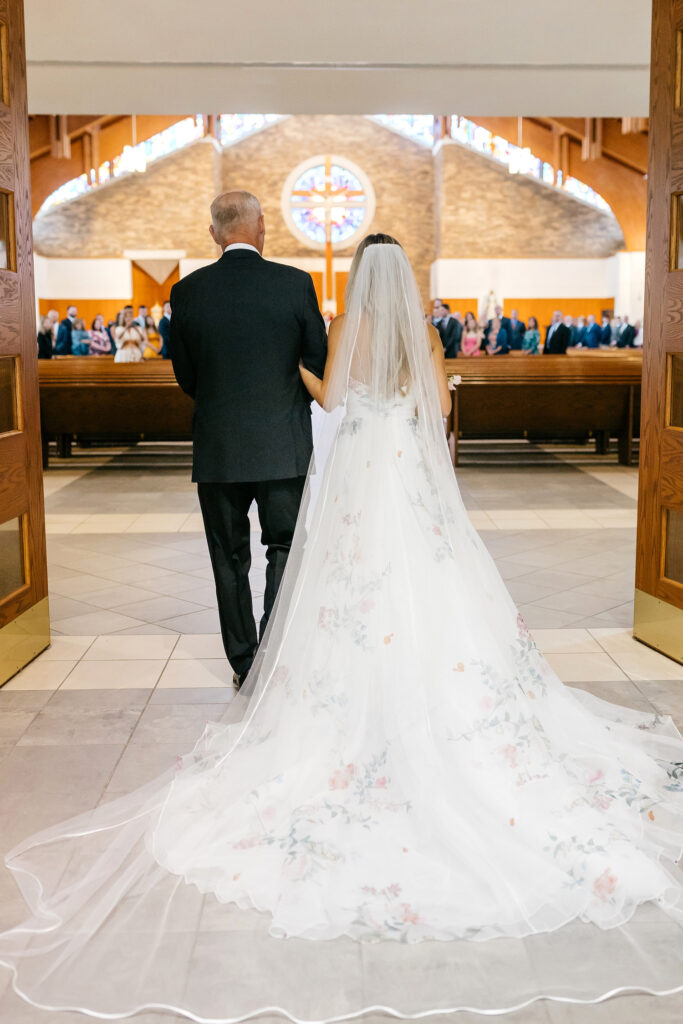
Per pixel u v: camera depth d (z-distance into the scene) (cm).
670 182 331
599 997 164
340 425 247
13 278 330
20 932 183
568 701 252
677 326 331
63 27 624
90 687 320
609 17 607
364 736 221
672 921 185
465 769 212
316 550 244
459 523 243
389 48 670
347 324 244
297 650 239
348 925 183
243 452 285
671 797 231
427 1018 159
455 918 184
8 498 327
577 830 204
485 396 885
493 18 610
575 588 446
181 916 188
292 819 212
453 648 224
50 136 2009
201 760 246
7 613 325
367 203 2272
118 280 2192
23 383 340
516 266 2203
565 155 2086
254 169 2261
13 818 229
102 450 1022
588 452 980
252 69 718
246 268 284
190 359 294
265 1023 158
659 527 348
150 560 511
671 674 328
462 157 2172
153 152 2167
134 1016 161
